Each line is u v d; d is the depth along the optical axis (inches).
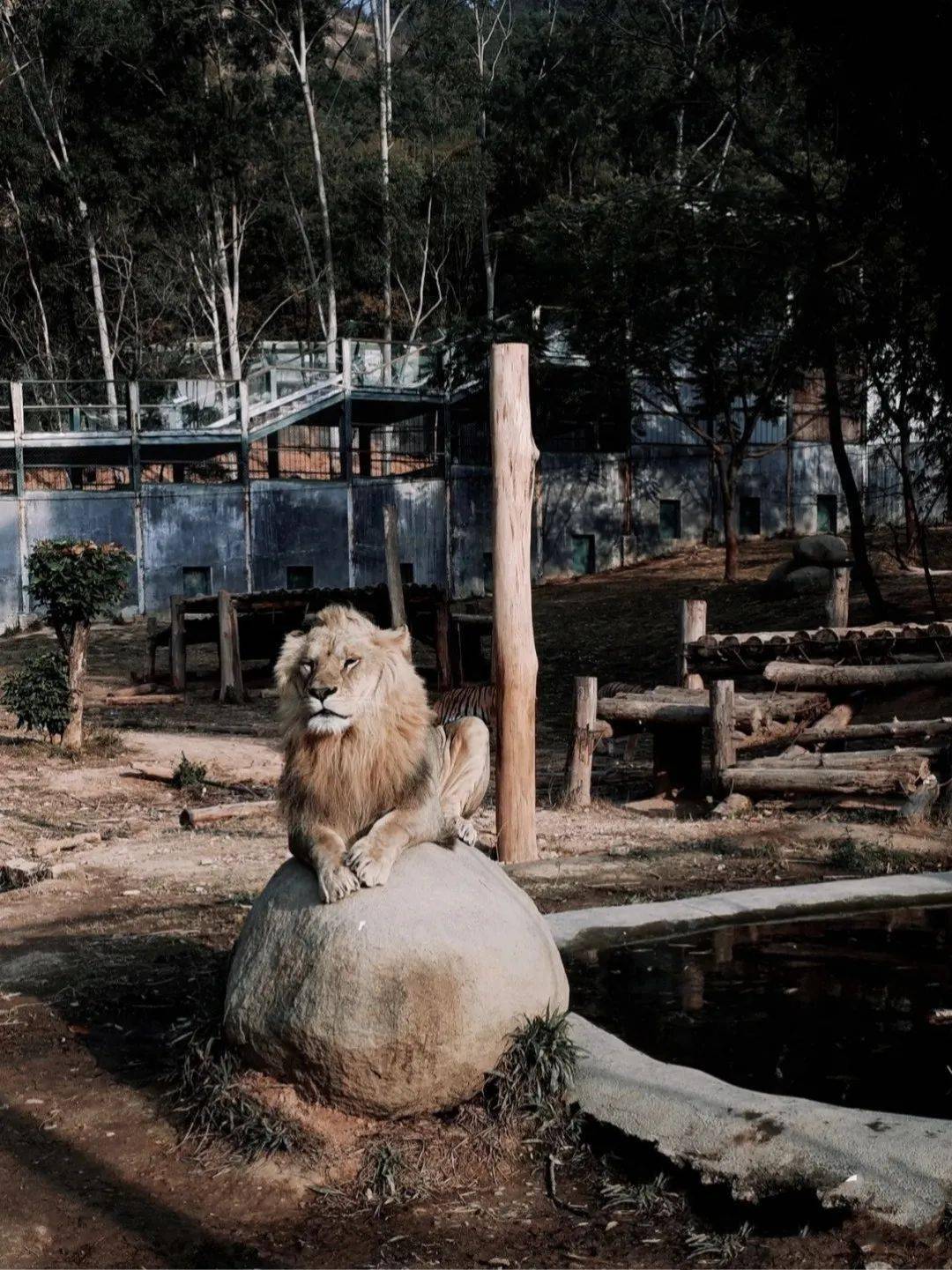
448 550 1644.9
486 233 1893.5
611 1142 201.9
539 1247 176.2
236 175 1899.6
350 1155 199.6
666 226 1192.8
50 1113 215.9
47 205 1915.6
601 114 1573.6
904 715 644.1
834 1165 178.9
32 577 708.7
